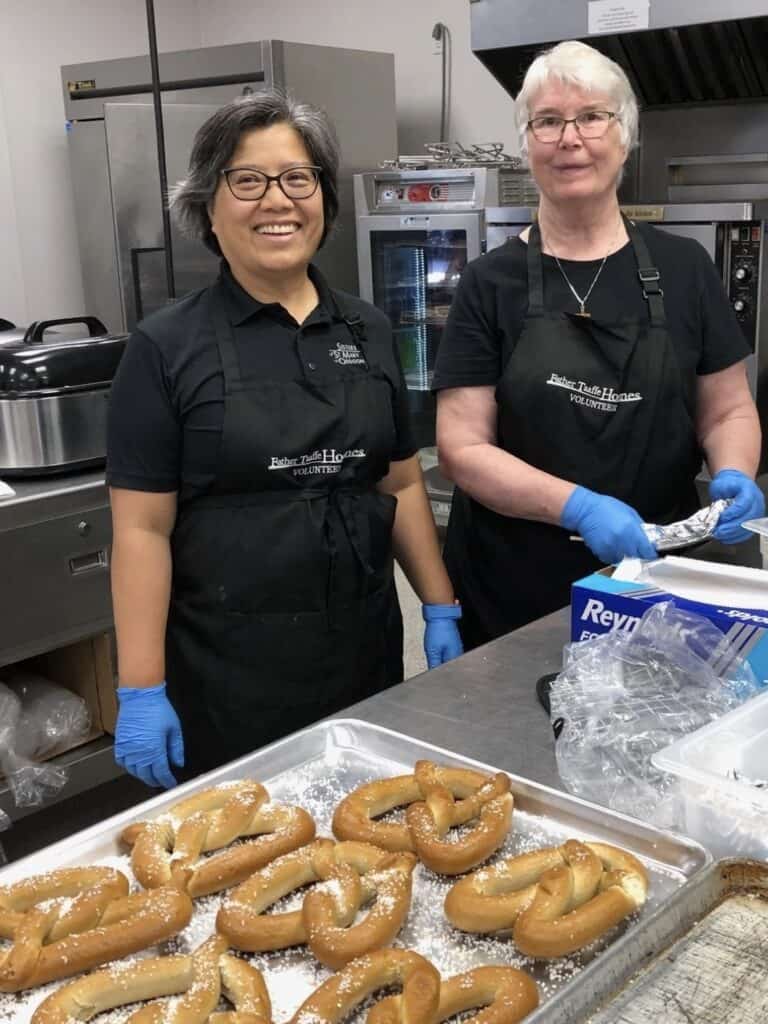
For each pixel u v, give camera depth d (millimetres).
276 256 1412
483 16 2605
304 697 1560
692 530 1552
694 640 1168
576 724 1104
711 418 1878
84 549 2252
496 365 1853
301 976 804
